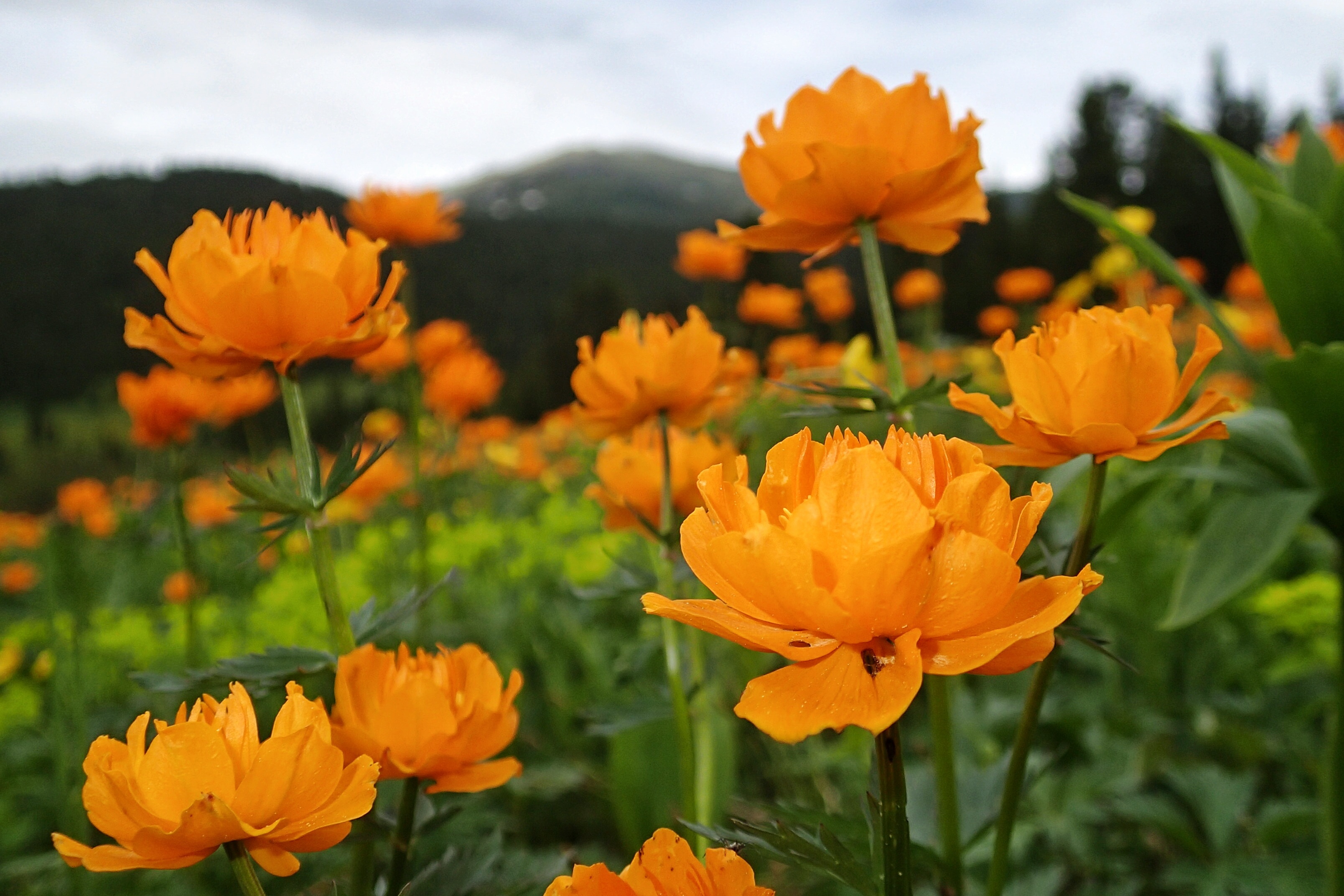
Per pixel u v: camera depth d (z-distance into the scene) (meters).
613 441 0.27
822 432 0.52
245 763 0.15
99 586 0.68
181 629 0.48
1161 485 0.29
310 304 0.18
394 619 0.19
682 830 0.23
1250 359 0.31
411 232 0.46
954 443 0.14
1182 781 0.36
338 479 0.18
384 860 0.26
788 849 0.15
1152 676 0.43
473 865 0.18
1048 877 0.29
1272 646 0.44
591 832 0.41
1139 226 1.00
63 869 0.30
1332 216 0.30
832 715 0.12
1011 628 0.12
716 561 0.13
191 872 0.33
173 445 0.44
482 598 0.57
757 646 0.12
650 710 0.24
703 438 0.26
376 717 0.17
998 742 0.41
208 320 0.18
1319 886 0.32
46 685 0.48
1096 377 0.17
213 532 0.65
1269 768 0.41
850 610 0.12
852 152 0.20
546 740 0.44
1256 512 0.28
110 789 0.14
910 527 0.12
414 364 0.47
